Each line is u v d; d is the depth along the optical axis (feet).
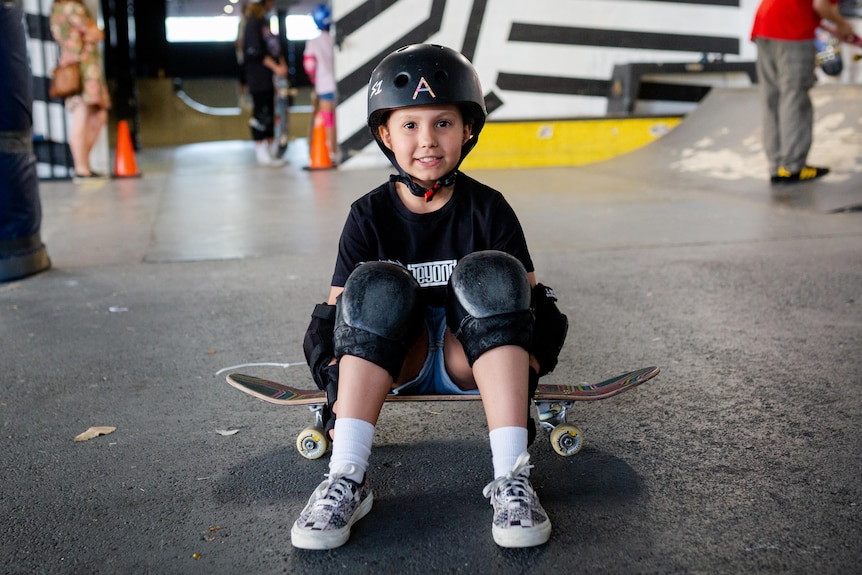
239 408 7.24
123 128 26.02
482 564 4.70
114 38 39.81
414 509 5.36
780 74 18.30
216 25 65.82
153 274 12.57
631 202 18.35
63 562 4.83
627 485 5.60
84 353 8.84
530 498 4.88
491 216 5.55
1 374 8.21
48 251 14.48
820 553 4.70
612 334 9.13
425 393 5.69
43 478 5.92
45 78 24.41
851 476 5.63
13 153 12.05
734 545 4.81
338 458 4.99
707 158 22.47
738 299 10.37
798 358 8.13
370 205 5.55
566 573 4.59
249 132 48.47
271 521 5.27
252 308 10.53
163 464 6.13
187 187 23.04
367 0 25.23
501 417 4.90
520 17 26.04
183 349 8.93
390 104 5.20
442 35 25.76
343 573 4.66
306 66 27.99
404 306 4.93
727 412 6.84
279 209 18.66
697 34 27.14
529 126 26.20
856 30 26.18
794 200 17.46
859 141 19.92
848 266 11.80
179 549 4.95
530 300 5.04
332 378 5.27
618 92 26.73
